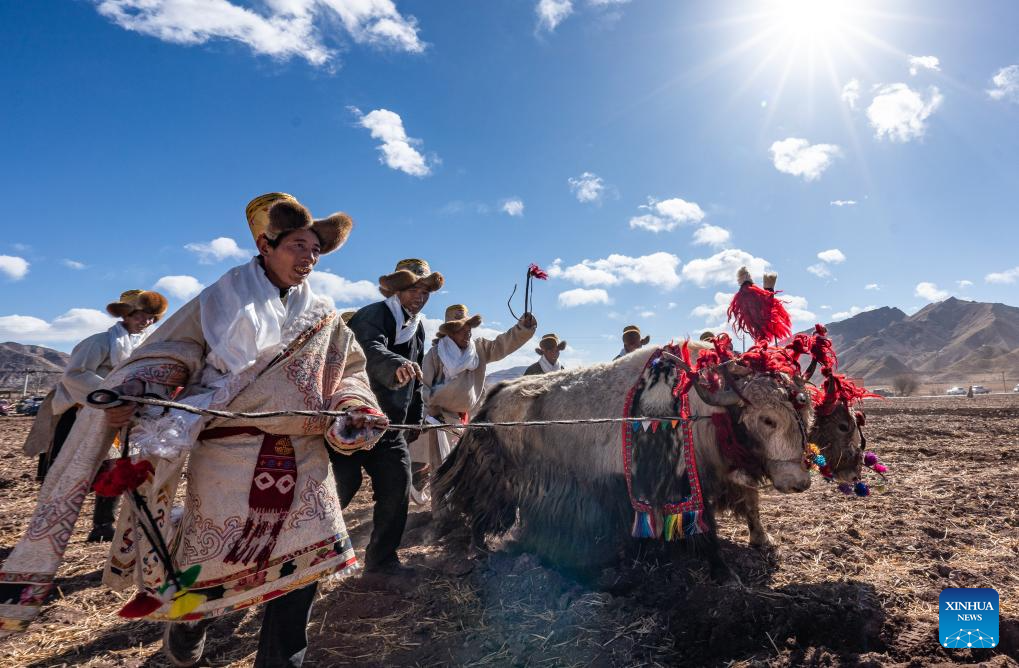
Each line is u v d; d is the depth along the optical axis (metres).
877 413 22.38
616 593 4.03
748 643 3.34
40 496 2.17
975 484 6.73
